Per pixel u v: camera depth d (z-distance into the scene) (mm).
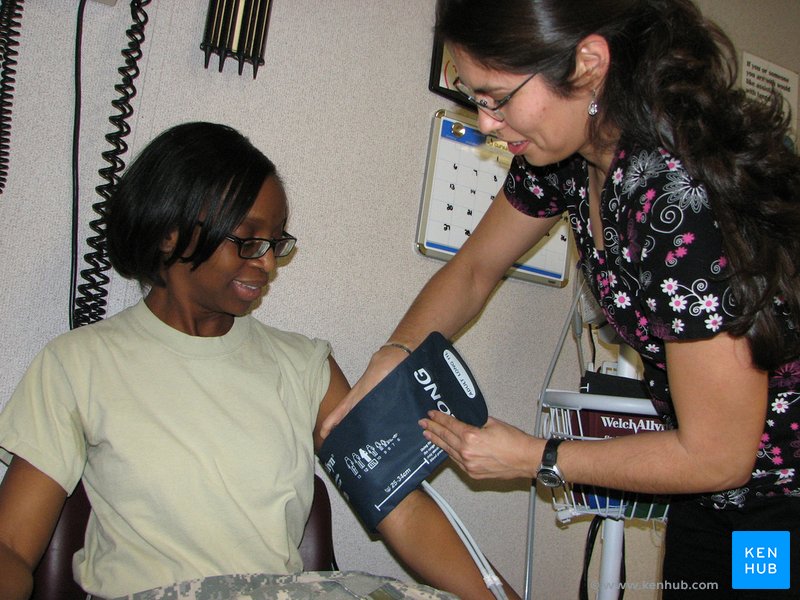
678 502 1125
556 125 772
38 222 1132
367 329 1445
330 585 829
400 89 1508
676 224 722
